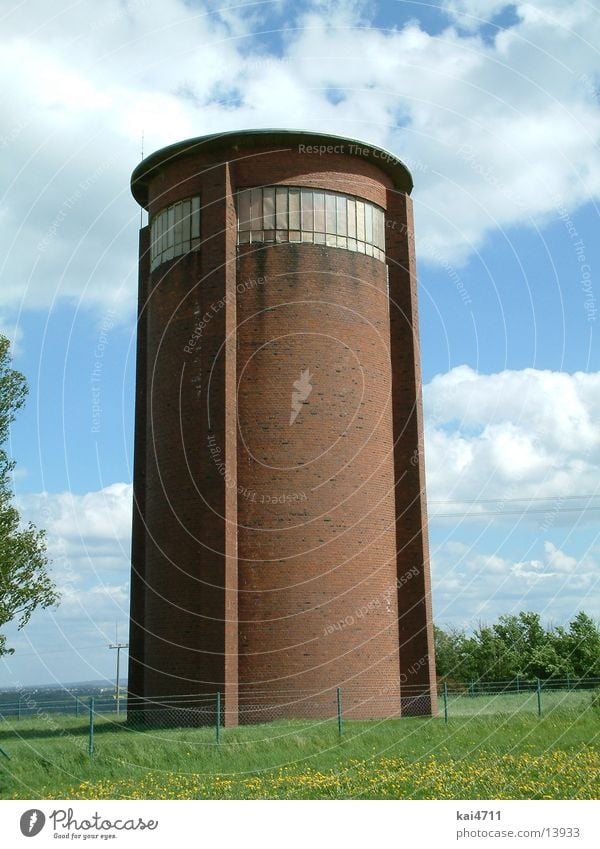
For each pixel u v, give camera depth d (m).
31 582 28.05
